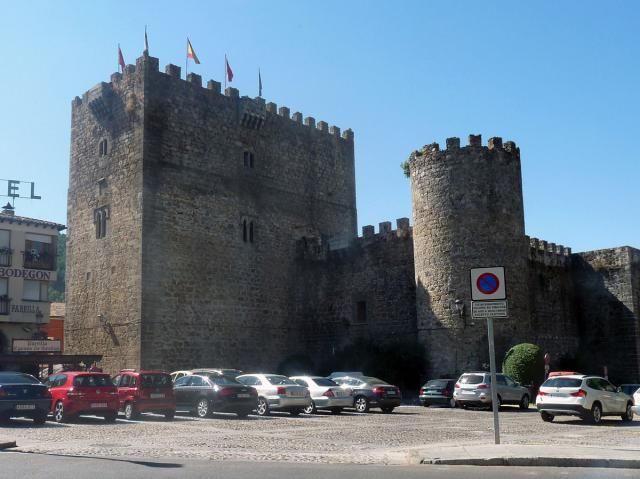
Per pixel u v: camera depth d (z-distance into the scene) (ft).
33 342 140.26
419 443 60.08
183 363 139.74
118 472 41.34
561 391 84.02
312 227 173.37
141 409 85.10
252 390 92.22
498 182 138.92
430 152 142.10
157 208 140.97
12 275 163.43
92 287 148.05
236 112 159.94
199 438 63.72
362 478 39.52
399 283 154.61
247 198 158.71
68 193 160.04
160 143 143.95
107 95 151.64
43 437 64.18
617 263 171.32
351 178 187.11
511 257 137.49
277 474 40.86
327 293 166.40
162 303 138.41
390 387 105.09
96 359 133.39
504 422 84.84
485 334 132.46
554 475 40.96
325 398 99.25
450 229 137.08
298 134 174.29
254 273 157.48
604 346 170.40
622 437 65.05
